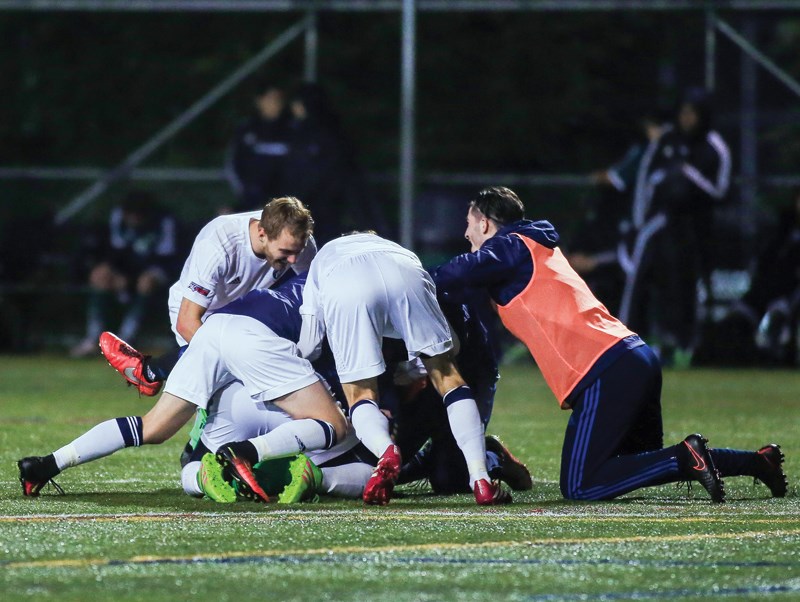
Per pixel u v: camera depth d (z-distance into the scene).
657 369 16.59
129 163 48.34
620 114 63.97
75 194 49.28
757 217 47.22
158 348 49.69
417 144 63.31
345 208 43.94
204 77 67.06
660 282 43.94
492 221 17.53
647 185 43.09
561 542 13.35
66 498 16.62
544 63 65.31
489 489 16.20
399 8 44.91
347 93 65.31
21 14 68.12
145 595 10.99
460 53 65.50
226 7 45.97
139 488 17.73
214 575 11.73
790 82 45.72
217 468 16.22
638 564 12.26
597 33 64.88
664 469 16.12
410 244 43.47
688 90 42.94
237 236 18.81
